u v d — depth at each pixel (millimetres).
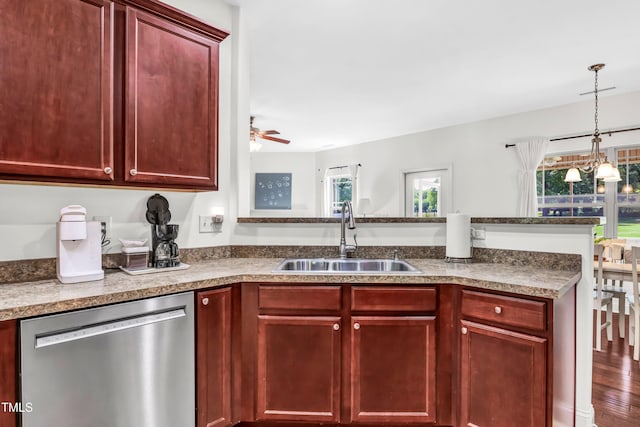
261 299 1655
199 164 1731
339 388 1657
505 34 2600
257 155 7328
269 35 2625
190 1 2109
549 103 4172
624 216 3898
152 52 1570
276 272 1688
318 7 2279
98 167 1415
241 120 2344
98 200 1709
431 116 4750
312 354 1654
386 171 6105
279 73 3342
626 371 2412
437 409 1649
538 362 1413
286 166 7328
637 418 1854
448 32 2580
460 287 1639
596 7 2242
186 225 2051
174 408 1425
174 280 1480
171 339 1412
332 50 2867
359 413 1653
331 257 2223
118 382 1269
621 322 3080
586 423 1726
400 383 1647
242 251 2248
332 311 1652
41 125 1286
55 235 1566
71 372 1165
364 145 6434
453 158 5211
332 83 3602
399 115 4711
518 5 2234
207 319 1537
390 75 3389
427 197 5617
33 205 1518
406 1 2207
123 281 1449
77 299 1171
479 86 3662
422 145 5594
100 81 1421
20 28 1248
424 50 2859
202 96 1744
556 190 4355
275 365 1662
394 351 1647
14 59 1234
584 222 1748
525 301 1445
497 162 4738
